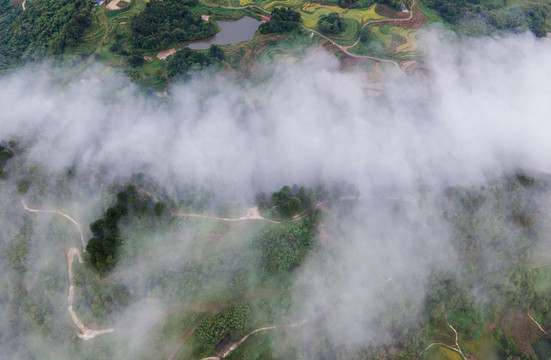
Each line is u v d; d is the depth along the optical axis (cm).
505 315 11656
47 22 18088
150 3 18450
